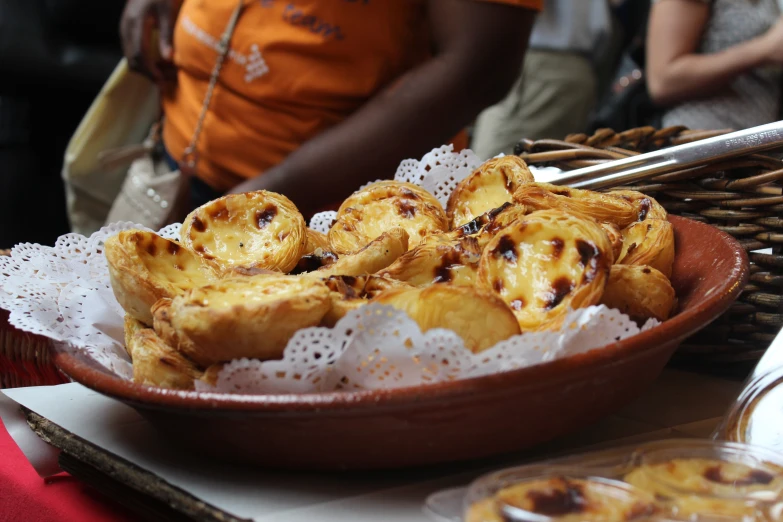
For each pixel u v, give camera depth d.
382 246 0.72
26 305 0.74
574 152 0.87
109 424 0.72
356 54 1.17
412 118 1.16
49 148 1.97
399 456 0.62
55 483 0.72
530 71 1.99
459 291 0.62
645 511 0.55
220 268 0.76
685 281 0.75
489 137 2.09
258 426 0.61
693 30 1.52
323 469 0.64
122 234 0.73
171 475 0.65
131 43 1.34
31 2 1.78
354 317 0.62
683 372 0.81
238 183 1.28
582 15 1.99
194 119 1.27
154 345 0.68
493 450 0.63
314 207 1.21
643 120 1.88
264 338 0.63
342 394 0.59
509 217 0.73
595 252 0.66
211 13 1.19
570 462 0.60
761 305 0.78
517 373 0.59
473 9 1.14
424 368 0.62
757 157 0.78
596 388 0.62
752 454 0.60
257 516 0.61
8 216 1.96
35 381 0.85
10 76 1.81
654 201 0.79
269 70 1.18
